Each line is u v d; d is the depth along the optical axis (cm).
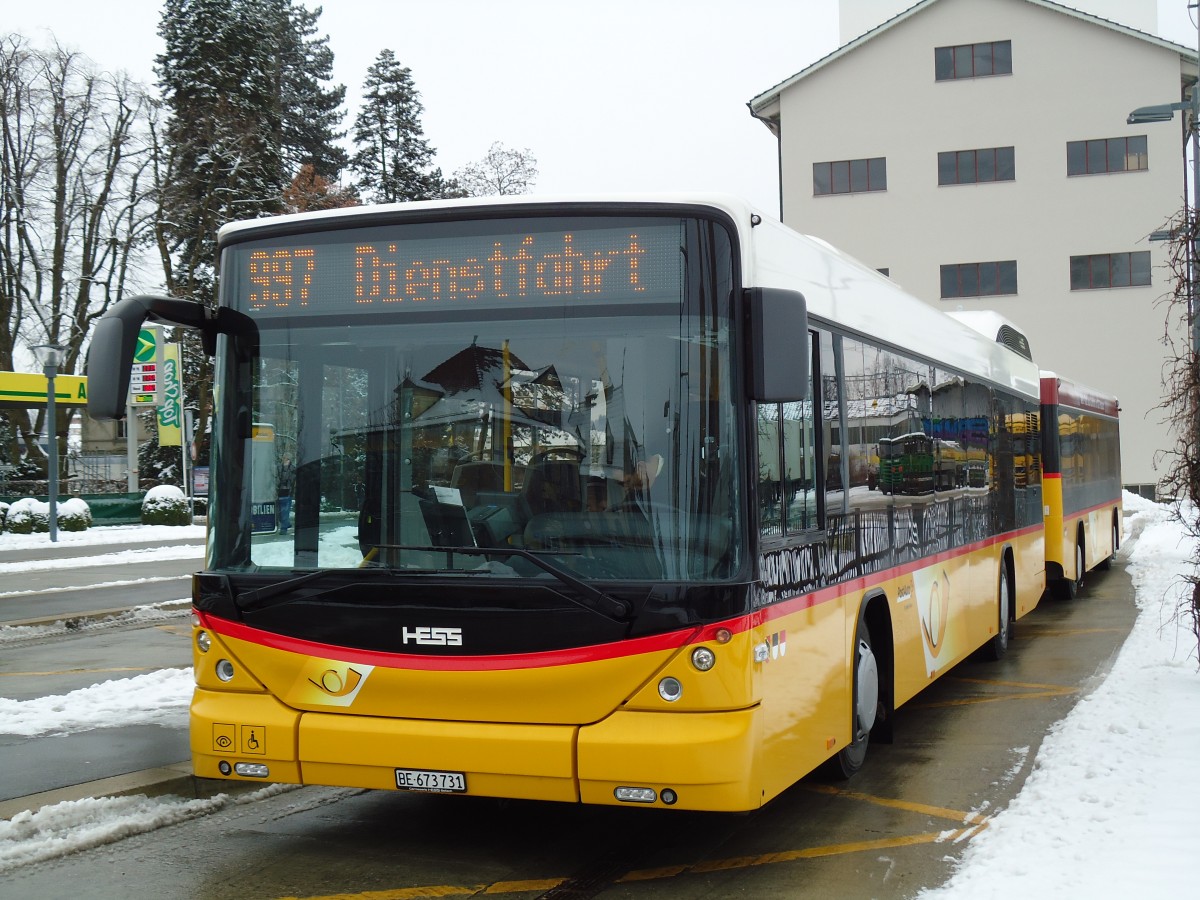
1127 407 4662
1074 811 611
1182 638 1244
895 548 782
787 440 580
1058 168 4709
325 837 633
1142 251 4647
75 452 5475
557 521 527
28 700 1030
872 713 719
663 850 607
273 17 6278
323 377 569
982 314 1297
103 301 4544
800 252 629
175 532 3638
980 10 4747
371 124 6166
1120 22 4938
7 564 2520
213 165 4628
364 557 548
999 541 1188
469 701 523
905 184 4831
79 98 4319
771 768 537
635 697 506
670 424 522
